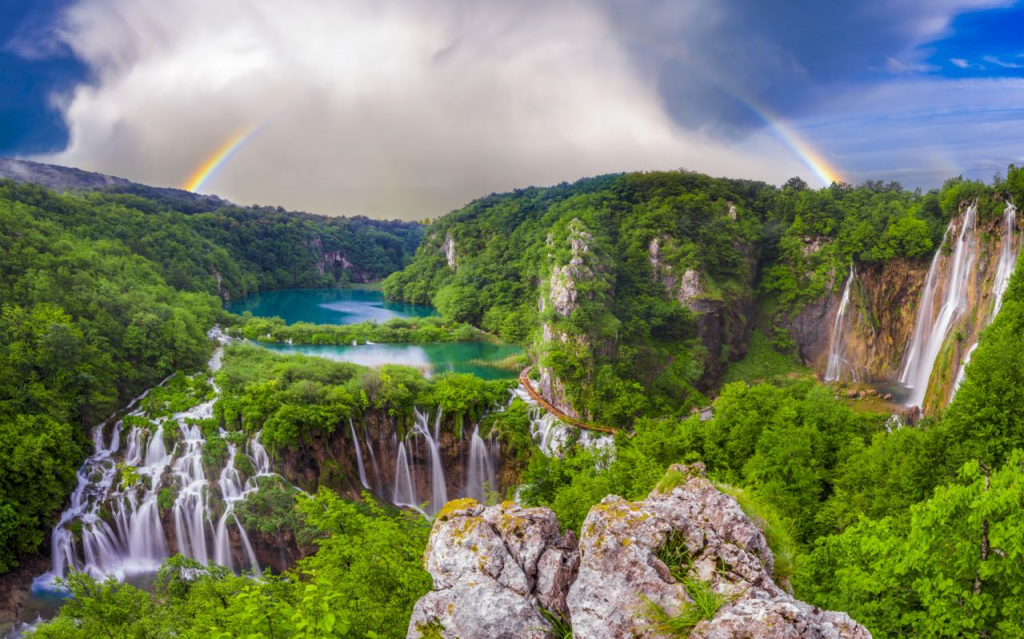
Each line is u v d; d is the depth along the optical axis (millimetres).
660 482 14711
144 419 71500
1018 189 90438
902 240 112375
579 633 10438
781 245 130375
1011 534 14797
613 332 97188
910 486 32344
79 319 83875
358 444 76312
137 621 32469
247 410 71688
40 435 62781
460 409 81188
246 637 12445
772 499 30297
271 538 61656
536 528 12648
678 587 10555
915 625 15344
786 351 125062
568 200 168875
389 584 19141
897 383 111375
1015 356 36656
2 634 51438
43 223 125562
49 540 59469
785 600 10133
